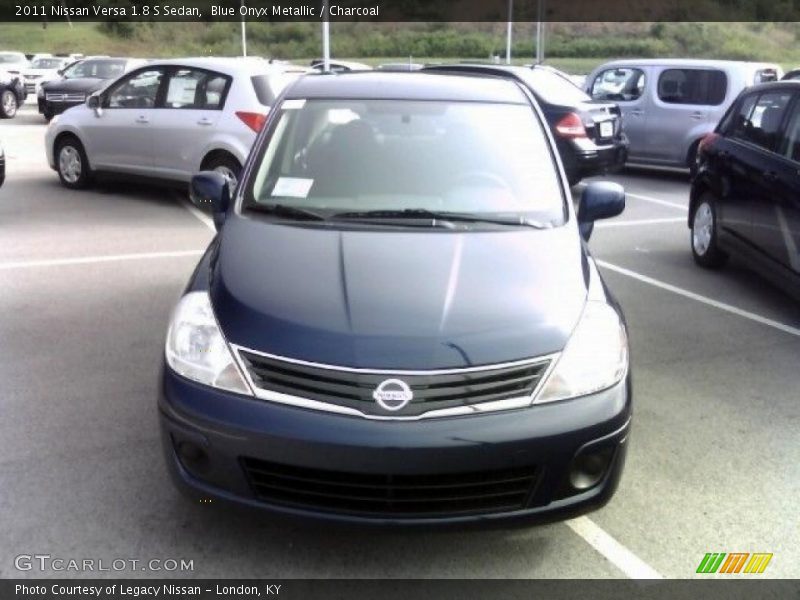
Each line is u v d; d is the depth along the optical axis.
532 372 2.83
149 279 6.50
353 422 2.68
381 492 2.73
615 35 55.22
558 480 2.81
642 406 4.37
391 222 3.65
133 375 4.58
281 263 3.26
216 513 3.24
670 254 7.82
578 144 10.08
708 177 7.08
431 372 2.73
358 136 4.15
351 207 3.78
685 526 3.26
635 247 8.09
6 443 3.76
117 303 5.86
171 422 2.88
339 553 3.04
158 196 10.10
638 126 12.59
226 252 3.43
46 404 4.18
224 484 2.81
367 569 2.96
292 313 2.92
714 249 7.05
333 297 3.01
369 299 2.99
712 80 11.95
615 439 2.89
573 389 2.85
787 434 4.07
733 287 6.70
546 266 3.30
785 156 5.95
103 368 4.67
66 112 10.33
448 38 53.66
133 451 3.71
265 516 2.79
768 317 5.93
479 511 2.78
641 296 6.39
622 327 3.16
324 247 3.39
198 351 2.92
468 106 4.33
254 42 51.59
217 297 3.10
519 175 3.99
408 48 50.97
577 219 3.98
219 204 4.21
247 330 2.88
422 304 2.97
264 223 3.66
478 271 3.21
